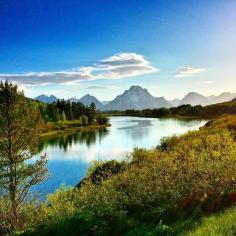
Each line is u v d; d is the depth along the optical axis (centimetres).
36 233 1238
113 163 2853
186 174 1510
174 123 15150
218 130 3347
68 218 1205
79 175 5056
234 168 1430
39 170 2373
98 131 13900
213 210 1059
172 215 1144
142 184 1529
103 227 1111
